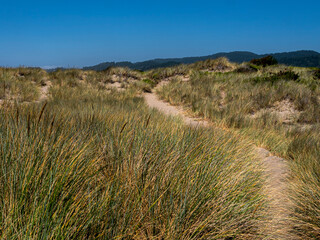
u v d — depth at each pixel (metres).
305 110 10.59
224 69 20.98
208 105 11.62
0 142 2.15
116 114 5.06
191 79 17.97
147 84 18.64
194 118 10.60
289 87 12.84
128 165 2.44
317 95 12.16
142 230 1.85
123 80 19.98
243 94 13.10
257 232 2.28
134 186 2.09
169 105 13.72
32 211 1.50
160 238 1.81
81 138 2.90
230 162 3.26
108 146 2.85
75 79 18.09
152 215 1.94
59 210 1.58
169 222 1.89
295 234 2.55
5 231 1.31
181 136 3.62
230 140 4.25
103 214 1.69
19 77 16.55
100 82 18.61
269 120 9.62
